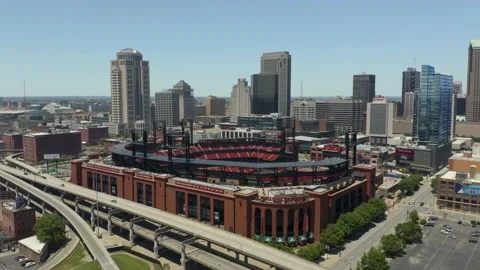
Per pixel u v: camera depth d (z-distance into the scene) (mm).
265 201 174625
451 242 186250
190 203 197875
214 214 188000
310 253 153375
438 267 158000
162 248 178125
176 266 161250
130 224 182375
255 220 175875
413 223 188250
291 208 171750
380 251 162000
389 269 144750
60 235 180500
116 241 189125
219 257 151750
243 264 145125
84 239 174250
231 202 179500
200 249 160000
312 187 187500
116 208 198625
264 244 148375
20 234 192375
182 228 165000
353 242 183125
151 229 185625
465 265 160000
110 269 144500
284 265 128750
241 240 152500
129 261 167750
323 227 181125
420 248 178625
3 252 181000
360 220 188500
